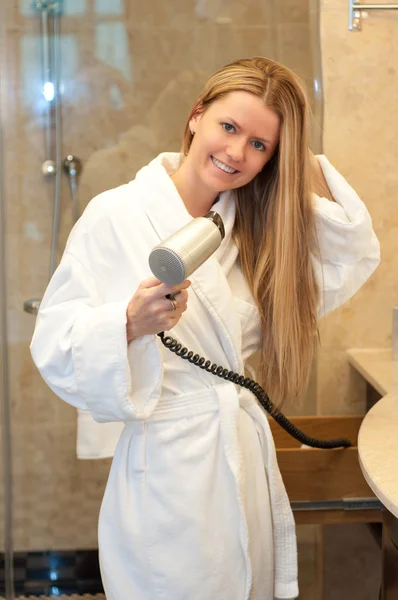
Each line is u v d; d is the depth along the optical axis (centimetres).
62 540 253
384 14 236
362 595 255
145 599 149
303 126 151
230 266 159
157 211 148
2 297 239
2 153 233
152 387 139
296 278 161
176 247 121
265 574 155
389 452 146
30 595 252
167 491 145
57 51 230
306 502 201
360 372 240
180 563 145
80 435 237
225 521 147
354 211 164
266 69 147
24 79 231
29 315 241
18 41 229
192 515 145
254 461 153
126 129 235
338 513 202
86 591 253
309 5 232
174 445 146
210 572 146
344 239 163
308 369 169
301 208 158
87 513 253
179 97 235
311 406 247
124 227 147
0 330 241
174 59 233
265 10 231
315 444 190
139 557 147
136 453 146
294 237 155
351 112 242
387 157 245
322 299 168
